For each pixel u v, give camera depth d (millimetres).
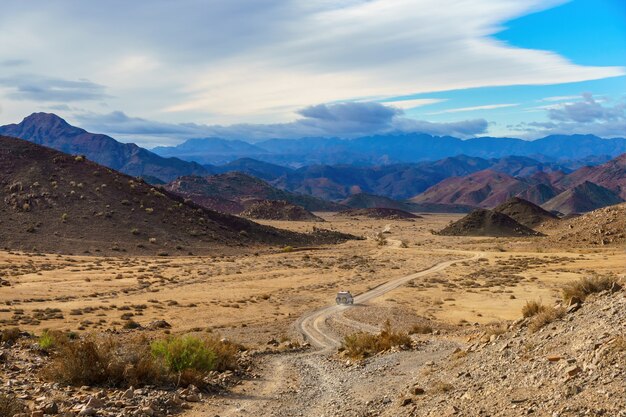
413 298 69875
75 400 14219
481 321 50625
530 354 13906
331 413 14984
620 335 11711
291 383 20281
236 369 22875
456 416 11477
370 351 28125
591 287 17734
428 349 26047
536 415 9938
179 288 78438
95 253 116000
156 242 130000
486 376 13891
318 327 50938
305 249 153250
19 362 19172
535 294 66438
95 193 147125
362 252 142125
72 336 35375
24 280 77688
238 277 90688
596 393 9781
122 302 64812
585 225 139500
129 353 18266
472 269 101500
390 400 15344
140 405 14375
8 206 132125
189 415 14461
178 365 19188
